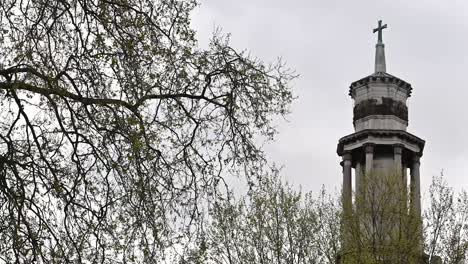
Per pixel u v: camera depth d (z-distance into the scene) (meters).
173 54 23.61
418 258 46.31
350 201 48.66
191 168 23.83
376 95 68.81
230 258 42.34
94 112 23.05
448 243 47.50
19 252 21.31
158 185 23.25
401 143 65.94
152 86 23.45
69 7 22.86
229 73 24.20
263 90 24.42
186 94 23.78
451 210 49.56
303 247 45.12
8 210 21.84
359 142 66.69
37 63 22.73
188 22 23.84
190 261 23.25
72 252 22.06
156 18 23.72
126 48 23.16
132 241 22.66
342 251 46.06
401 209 47.91
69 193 22.27
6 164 22.06
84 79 23.03
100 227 22.39
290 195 45.75
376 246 47.59
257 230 44.31
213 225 41.25
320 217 46.81
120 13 23.56
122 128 22.77
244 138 24.31
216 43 24.38
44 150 22.52
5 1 22.45
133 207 22.80
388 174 52.19
